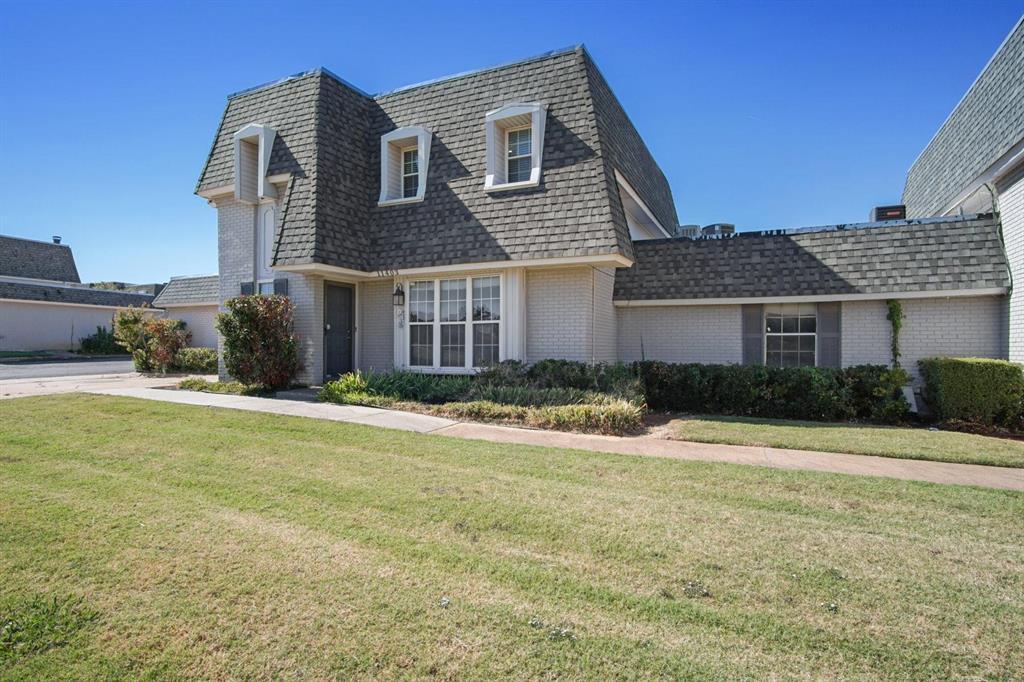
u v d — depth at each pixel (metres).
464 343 12.11
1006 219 10.33
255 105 14.09
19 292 30.16
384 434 7.73
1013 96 9.68
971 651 2.77
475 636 2.86
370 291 13.65
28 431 7.81
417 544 4.01
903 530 4.39
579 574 3.57
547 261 10.73
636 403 9.34
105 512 4.61
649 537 4.18
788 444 7.51
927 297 10.84
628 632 2.91
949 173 12.98
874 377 9.84
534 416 8.76
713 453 7.04
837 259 11.66
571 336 11.34
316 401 10.88
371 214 13.13
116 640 2.82
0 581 3.41
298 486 5.35
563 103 11.88
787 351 12.08
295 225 11.82
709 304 12.49
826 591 3.38
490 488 5.34
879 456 7.00
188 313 28.16
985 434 8.58
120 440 7.27
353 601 3.20
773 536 4.23
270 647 2.76
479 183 12.10
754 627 2.97
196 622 2.98
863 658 2.71
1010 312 10.05
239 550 3.88
